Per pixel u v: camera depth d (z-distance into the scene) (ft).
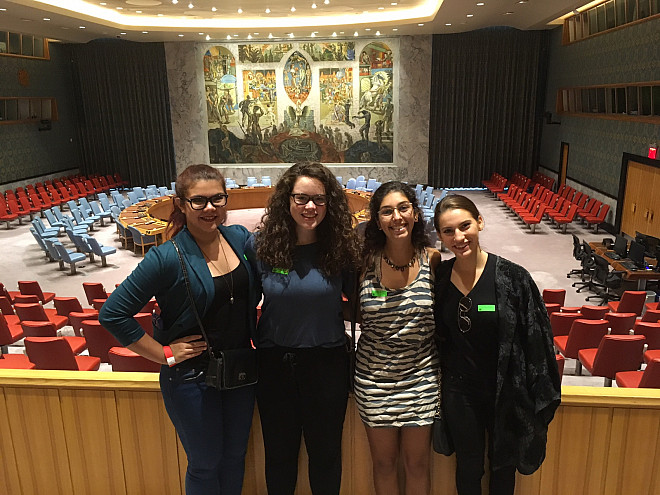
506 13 49.47
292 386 7.41
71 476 9.14
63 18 48.55
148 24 57.93
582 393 8.06
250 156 70.85
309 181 6.93
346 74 67.05
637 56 42.01
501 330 7.09
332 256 7.18
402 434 7.84
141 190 57.41
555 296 25.35
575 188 57.06
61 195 60.08
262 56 67.15
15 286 35.35
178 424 7.28
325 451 7.75
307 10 53.01
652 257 31.30
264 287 7.26
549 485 8.54
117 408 8.70
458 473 7.89
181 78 68.74
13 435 8.98
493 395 7.35
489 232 47.03
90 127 73.05
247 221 54.19
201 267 6.91
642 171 42.01
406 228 7.25
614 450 8.27
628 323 21.11
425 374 7.59
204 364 7.14
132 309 6.75
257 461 8.87
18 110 62.03
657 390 8.14
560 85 61.52
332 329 7.36
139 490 9.11
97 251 38.55
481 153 69.36
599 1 48.29
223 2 47.60
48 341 17.47
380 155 69.62
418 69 66.18
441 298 7.44
